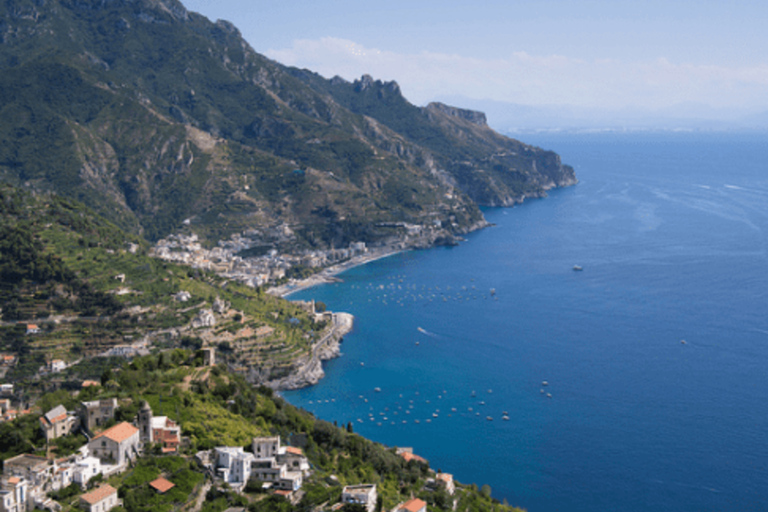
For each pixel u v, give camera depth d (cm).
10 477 19475
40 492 19525
